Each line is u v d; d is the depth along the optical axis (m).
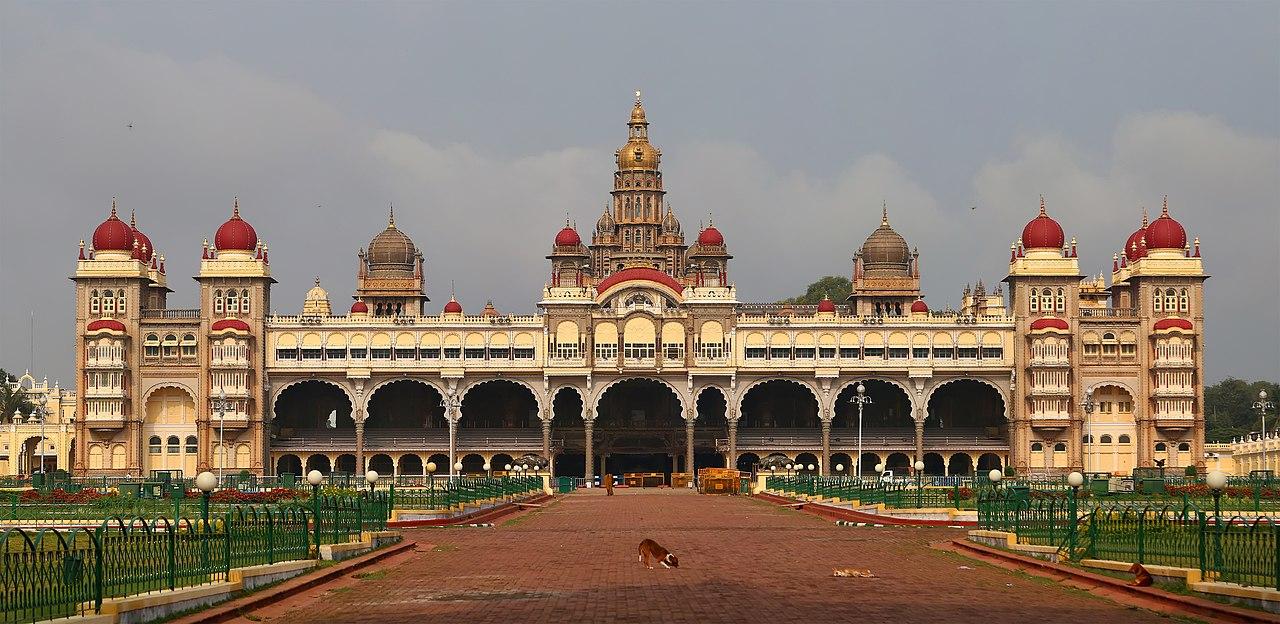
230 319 158.38
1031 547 49.31
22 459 170.75
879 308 177.88
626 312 161.38
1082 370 158.88
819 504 92.06
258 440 157.75
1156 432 157.75
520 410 171.62
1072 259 159.75
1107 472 157.88
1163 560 42.22
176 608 34.12
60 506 82.75
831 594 38.91
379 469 170.62
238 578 38.47
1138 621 33.53
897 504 78.12
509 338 161.25
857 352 161.62
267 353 160.00
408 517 74.19
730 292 161.88
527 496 112.94
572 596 38.62
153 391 158.50
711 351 161.50
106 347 157.00
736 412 160.38
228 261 159.38
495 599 38.06
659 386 172.50
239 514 41.53
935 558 50.78
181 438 159.12
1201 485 98.81
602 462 168.25
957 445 161.88
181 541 36.88
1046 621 33.53
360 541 51.47
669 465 175.75
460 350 161.00
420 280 184.50
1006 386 160.50
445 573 45.56
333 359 160.00
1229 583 36.97
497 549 56.22
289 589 39.06
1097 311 164.62
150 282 162.75
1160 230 160.00
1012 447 160.00
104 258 159.50
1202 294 159.62
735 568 47.03
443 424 170.12
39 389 196.75
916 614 34.66
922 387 160.50
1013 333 160.25
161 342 158.62
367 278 183.62
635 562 49.53
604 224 190.25
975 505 78.81
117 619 31.48
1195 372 158.25
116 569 34.47
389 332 160.75
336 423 173.75
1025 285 159.88
